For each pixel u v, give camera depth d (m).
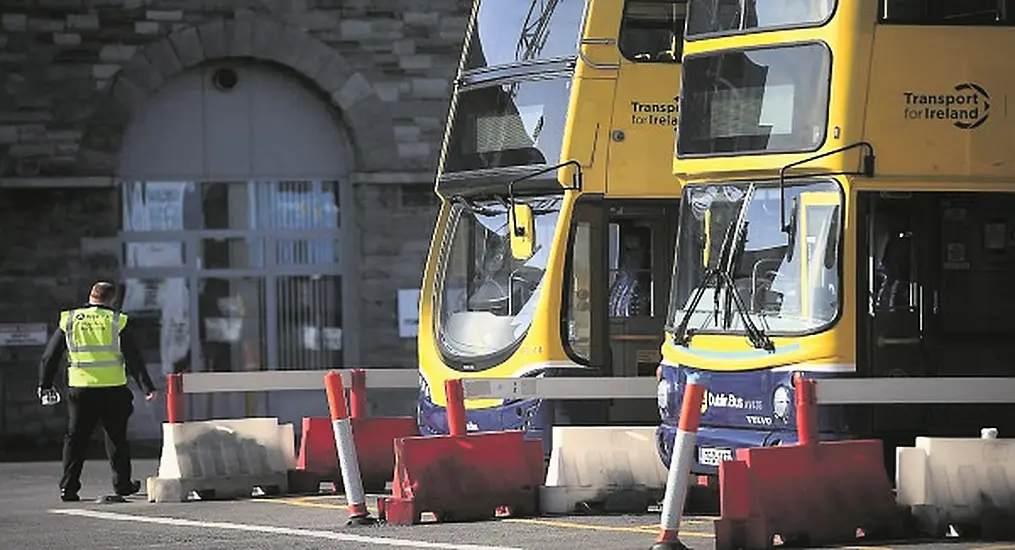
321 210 56.81
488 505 29.62
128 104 55.28
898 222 28.64
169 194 56.22
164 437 35.16
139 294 56.16
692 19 30.44
